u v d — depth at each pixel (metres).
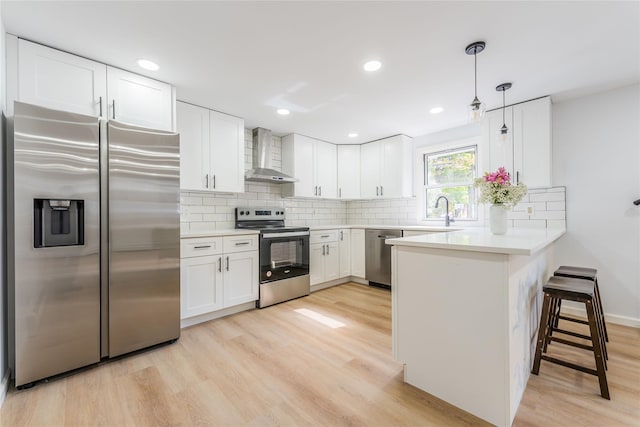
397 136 3.93
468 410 1.44
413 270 1.65
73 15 1.54
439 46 1.87
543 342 1.88
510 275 1.34
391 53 1.95
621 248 2.51
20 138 1.58
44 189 1.65
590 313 1.56
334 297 3.41
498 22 1.63
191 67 2.12
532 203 2.92
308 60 2.04
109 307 1.90
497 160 2.91
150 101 2.26
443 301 1.53
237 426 1.35
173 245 2.19
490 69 2.17
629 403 1.47
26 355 1.61
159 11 1.53
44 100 1.80
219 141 3.01
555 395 1.55
